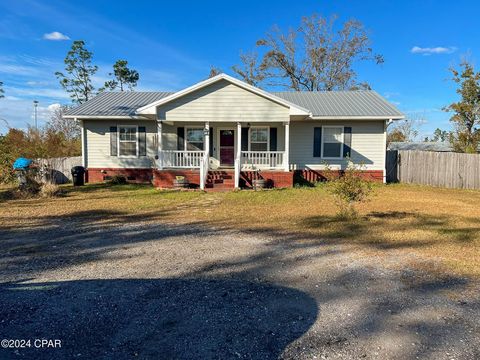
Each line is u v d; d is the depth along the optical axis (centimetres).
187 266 541
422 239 696
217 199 1270
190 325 356
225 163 1853
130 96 2095
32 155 1745
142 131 1822
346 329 348
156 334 338
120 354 304
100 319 368
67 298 420
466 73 2414
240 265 547
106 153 1831
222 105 1586
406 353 305
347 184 902
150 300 415
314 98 2041
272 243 678
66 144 2548
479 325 355
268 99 1580
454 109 2467
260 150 1844
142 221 892
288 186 1623
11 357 299
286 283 472
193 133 1839
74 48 3938
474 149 2277
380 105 1858
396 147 3197
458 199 1287
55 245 663
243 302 411
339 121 1783
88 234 754
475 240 688
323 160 1803
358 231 766
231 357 300
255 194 1398
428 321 364
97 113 1767
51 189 1341
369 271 518
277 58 3512
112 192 1471
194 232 774
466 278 488
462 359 296
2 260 568
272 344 321
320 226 819
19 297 422
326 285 465
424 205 1131
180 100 1583
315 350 310
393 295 432
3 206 1117
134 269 527
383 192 1480
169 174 1612
